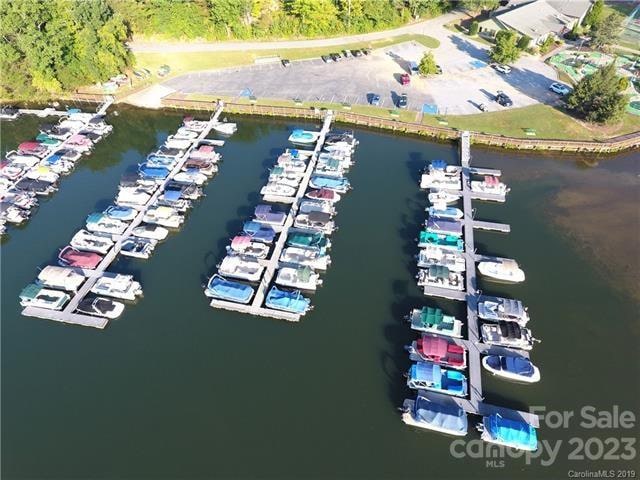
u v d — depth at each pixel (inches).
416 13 5246.1
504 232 2824.8
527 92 3981.3
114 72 4252.0
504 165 3371.1
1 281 2628.0
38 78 4057.6
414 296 2479.1
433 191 3115.2
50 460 1904.5
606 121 3499.0
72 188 3312.0
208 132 3742.6
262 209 2903.5
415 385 2059.5
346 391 2096.5
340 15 4950.8
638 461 1859.0
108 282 2508.6
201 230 2913.4
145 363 2224.4
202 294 2524.6
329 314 2406.5
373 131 3747.5
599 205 3021.7
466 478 1836.9
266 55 4645.7
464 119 3693.4
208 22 4822.8
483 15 5324.8
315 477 1840.6
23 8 3981.3
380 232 2869.1
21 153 3548.2
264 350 2261.3
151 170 3255.4
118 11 4655.5
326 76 4298.7
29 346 2306.8
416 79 4185.5
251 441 1947.6
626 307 2407.7
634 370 2148.1
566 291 2488.9
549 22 4817.9
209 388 2124.8
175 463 1887.3
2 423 2016.5
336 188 3142.2
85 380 2166.6
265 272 2588.6
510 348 2208.4
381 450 1914.4
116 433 1983.3
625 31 4987.7
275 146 3641.7
